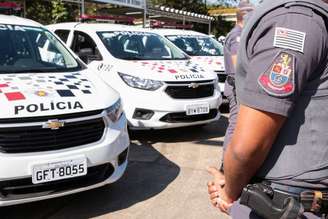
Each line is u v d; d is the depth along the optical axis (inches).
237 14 140.0
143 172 185.0
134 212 145.0
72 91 143.4
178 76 229.3
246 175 51.5
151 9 565.3
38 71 159.0
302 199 50.6
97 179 138.9
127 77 227.8
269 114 47.4
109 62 240.8
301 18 47.0
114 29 268.4
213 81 242.2
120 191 162.7
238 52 52.2
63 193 130.7
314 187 50.6
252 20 50.2
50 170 126.2
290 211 48.7
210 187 62.1
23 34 176.1
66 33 275.7
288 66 46.4
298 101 49.4
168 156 209.8
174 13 641.0
